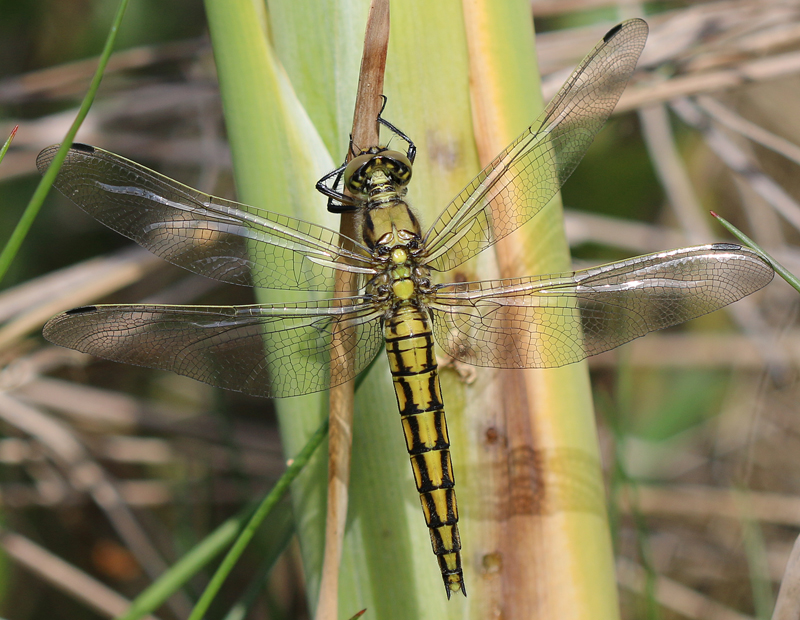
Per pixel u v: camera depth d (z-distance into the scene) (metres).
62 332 0.56
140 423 0.63
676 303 0.57
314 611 0.56
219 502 0.63
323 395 0.56
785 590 0.56
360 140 0.55
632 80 0.61
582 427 0.56
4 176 0.63
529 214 0.56
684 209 0.63
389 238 0.57
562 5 0.62
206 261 0.57
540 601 0.55
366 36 0.54
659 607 0.62
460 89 0.56
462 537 0.56
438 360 0.56
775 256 0.63
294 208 0.56
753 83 0.60
